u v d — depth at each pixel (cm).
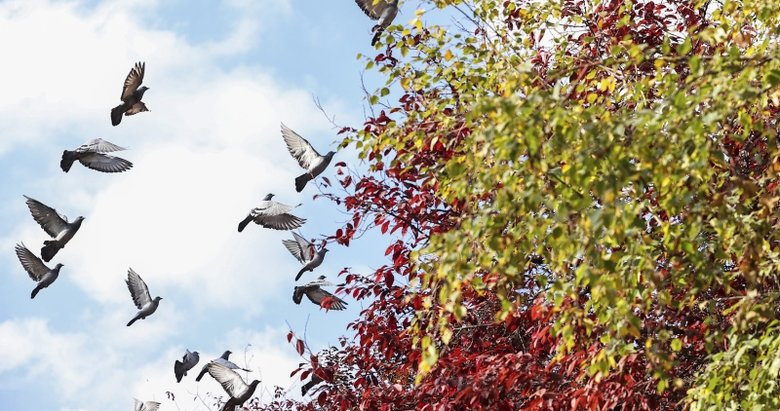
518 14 1351
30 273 2245
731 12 1034
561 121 771
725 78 773
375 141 1112
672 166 773
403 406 1353
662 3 1393
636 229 806
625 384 1057
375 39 1244
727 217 838
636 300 950
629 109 1030
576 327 1034
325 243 1536
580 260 1046
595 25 1310
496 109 778
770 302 931
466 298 1295
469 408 1199
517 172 809
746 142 1073
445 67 1191
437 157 1338
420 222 1433
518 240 882
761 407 905
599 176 821
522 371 1145
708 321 995
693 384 1109
